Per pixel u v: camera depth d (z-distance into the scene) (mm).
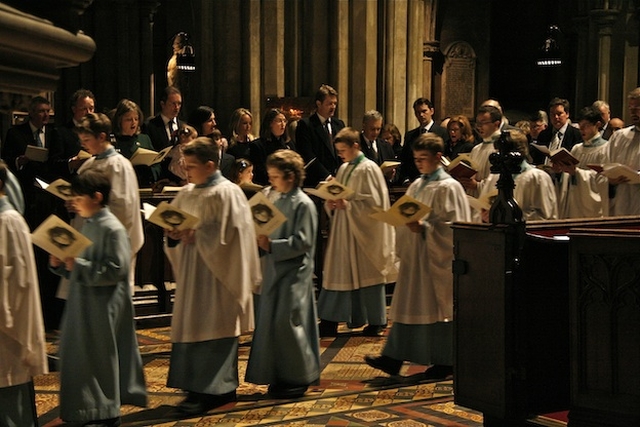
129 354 5664
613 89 22391
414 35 16578
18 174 8812
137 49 19703
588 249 4656
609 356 4613
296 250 6402
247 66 14703
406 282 7047
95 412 5395
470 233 5363
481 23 23688
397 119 16016
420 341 7000
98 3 19406
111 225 5395
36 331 4766
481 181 8656
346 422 5879
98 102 19578
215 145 6117
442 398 6523
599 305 4641
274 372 6504
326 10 15141
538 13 24844
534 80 25094
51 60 2738
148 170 9531
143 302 9250
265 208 6141
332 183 8180
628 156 9703
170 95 10289
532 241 5250
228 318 6129
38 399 6504
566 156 8930
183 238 6039
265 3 14703
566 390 5383
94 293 5387
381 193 8625
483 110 8906
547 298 5301
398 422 5875
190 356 6152
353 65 15453
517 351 5156
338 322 8914
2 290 4590
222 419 5965
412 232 6984
